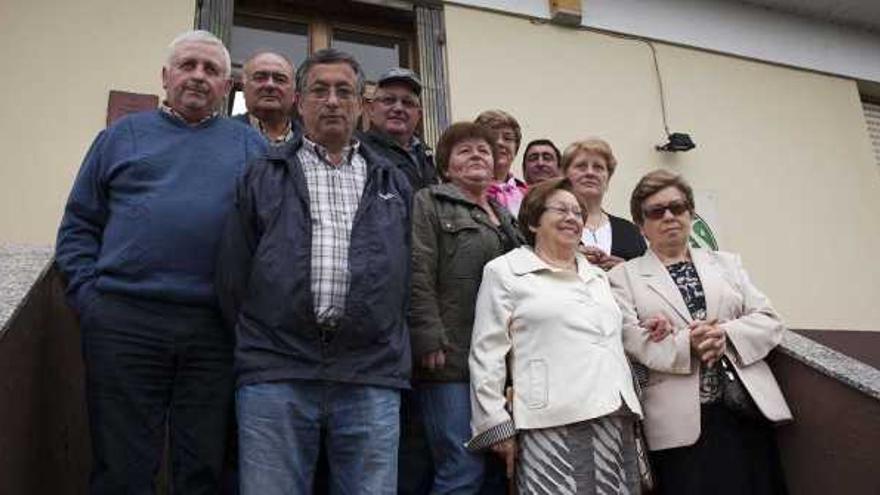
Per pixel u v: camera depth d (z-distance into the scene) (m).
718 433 2.22
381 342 1.93
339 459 1.90
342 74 2.15
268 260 1.90
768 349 2.36
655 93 5.24
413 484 2.21
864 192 5.66
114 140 2.18
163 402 1.99
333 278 1.92
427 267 2.21
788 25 5.91
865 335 5.16
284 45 4.69
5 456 1.74
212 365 2.02
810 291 5.19
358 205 2.05
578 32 5.16
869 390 2.16
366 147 2.24
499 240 2.40
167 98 2.30
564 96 4.95
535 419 2.00
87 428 2.49
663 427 2.21
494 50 4.88
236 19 4.60
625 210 4.84
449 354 2.19
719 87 5.46
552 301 2.14
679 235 2.50
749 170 5.32
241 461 1.83
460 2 4.89
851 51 6.07
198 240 2.06
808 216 5.39
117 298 1.97
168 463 2.21
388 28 4.92
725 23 5.67
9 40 3.90
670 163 5.11
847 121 5.85
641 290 2.44
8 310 1.79
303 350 1.86
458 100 4.67
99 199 2.16
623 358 2.19
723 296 2.41
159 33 4.16
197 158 2.17
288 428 1.82
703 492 2.16
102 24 4.08
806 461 2.36
